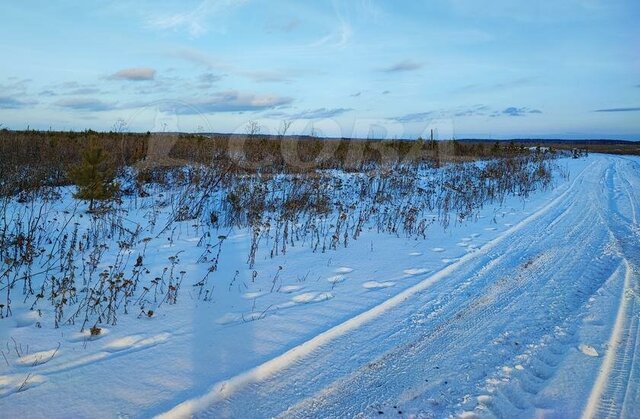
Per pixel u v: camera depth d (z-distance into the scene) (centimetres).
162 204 1057
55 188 1189
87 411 328
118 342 430
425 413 350
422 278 655
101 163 1005
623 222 1123
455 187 1485
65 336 435
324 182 1294
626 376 404
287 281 623
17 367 379
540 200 1464
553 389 383
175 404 339
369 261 735
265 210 1055
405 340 471
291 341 446
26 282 554
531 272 710
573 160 3431
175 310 509
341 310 530
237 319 495
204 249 759
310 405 359
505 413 351
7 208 920
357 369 412
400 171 1712
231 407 352
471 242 887
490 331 496
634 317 534
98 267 632
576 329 501
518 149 3048
